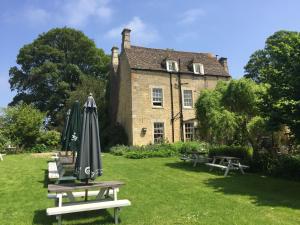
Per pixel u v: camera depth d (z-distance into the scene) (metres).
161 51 26.61
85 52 37.72
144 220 6.60
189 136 24.88
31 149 24.50
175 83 25.09
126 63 24.91
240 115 13.77
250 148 14.10
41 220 6.71
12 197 8.69
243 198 8.45
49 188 6.42
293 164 11.44
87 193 7.55
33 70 35.31
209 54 29.02
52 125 36.22
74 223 6.50
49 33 37.25
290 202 7.98
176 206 7.63
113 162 16.41
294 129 9.65
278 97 9.87
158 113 24.14
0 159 17.89
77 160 6.70
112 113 28.44
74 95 28.91
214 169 13.78
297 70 9.37
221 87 16.16
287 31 28.11
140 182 10.76
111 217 6.85
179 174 12.50
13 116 24.98
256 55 30.34
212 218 6.64
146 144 23.28
